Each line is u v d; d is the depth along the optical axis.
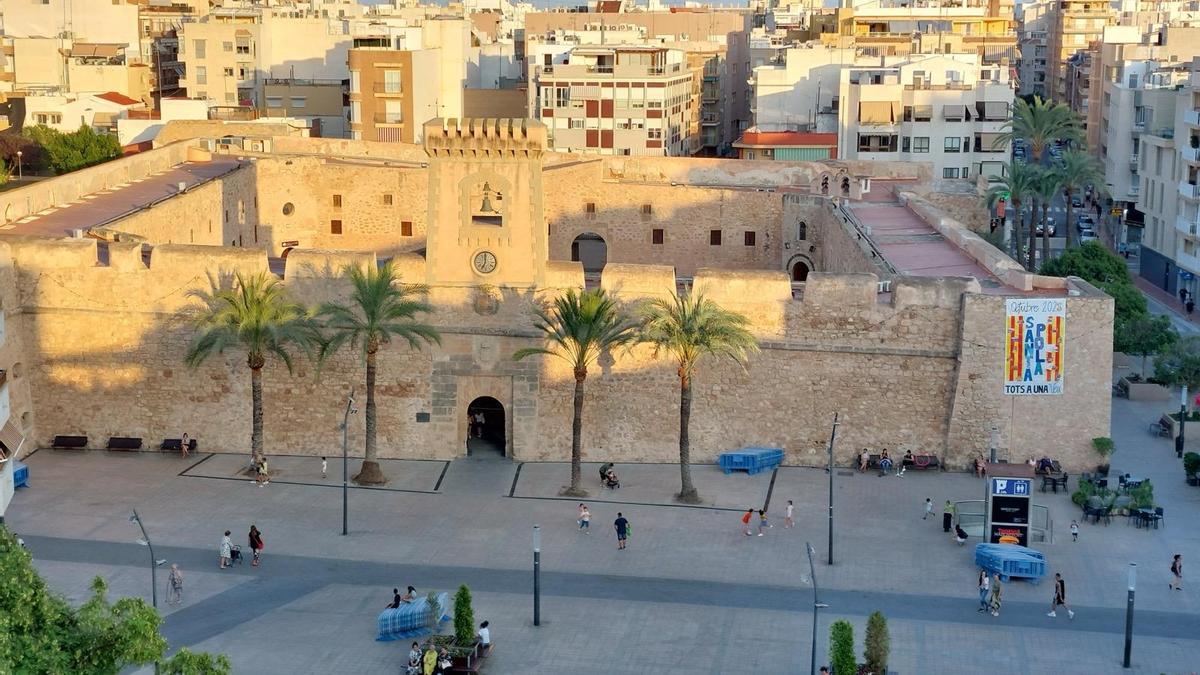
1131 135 158.75
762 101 173.75
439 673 59.66
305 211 127.81
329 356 84.81
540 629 64.88
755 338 84.38
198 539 74.56
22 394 86.81
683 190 124.00
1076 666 61.69
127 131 155.00
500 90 186.62
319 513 78.38
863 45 198.38
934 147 157.25
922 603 67.75
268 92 182.88
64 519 76.56
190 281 86.00
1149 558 72.62
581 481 83.38
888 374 84.12
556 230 125.88
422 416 87.00
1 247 85.31
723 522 77.19
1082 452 83.50
